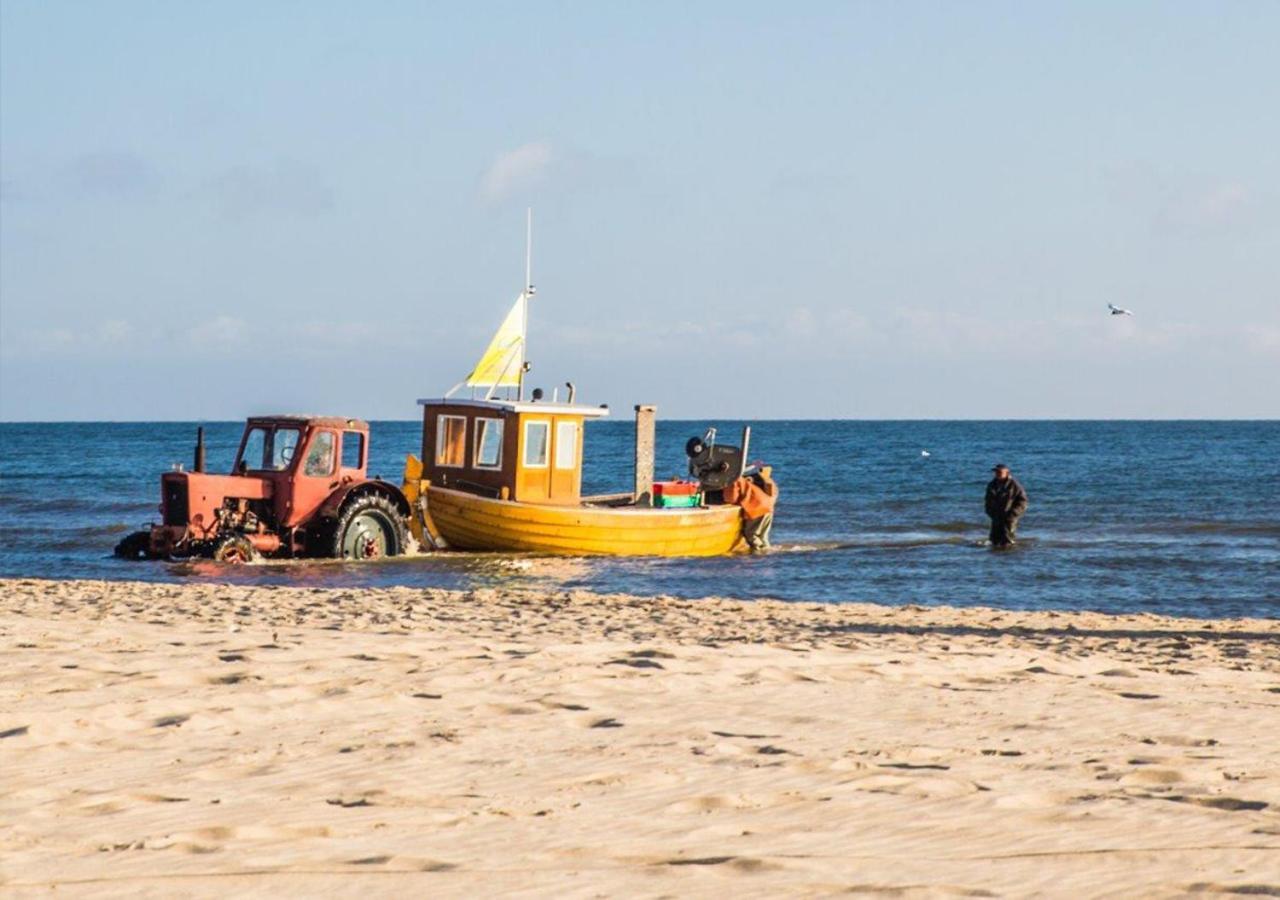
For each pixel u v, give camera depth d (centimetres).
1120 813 1398
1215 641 3356
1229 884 1136
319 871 1132
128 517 8869
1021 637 3366
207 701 1938
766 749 1720
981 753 1728
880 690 2234
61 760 1580
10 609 3450
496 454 5931
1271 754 1752
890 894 1095
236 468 5688
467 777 1526
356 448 5775
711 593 5009
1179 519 9138
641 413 6450
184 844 1218
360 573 5238
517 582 5128
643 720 1897
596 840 1257
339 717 1867
